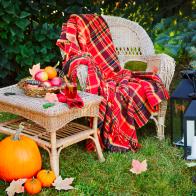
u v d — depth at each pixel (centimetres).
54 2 484
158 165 345
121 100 366
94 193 312
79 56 375
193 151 335
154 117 387
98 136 366
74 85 328
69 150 370
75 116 334
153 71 384
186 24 438
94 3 510
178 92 364
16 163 313
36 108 322
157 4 491
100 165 345
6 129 352
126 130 367
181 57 520
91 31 417
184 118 340
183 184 320
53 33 480
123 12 517
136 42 425
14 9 452
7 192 303
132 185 322
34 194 308
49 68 357
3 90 361
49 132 335
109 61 416
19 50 469
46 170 319
